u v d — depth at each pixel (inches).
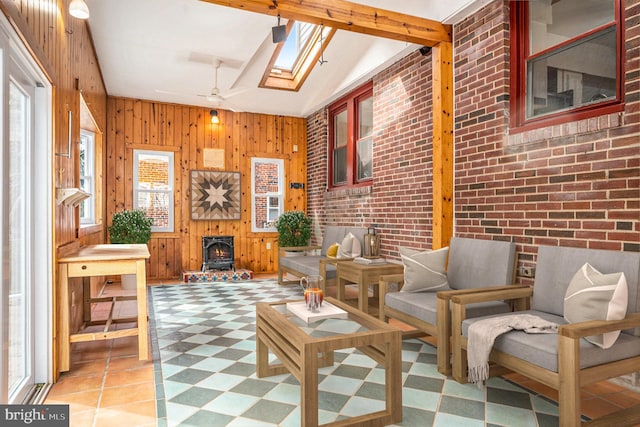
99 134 219.1
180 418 83.8
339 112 256.2
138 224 232.8
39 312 100.3
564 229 110.6
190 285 236.1
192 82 229.8
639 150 93.9
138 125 255.9
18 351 95.0
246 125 283.3
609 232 99.6
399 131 189.8
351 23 136.9
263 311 102.0
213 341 133.2
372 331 84.1
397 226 191.5
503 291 106.2
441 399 92.4
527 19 127.1
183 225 266.2
